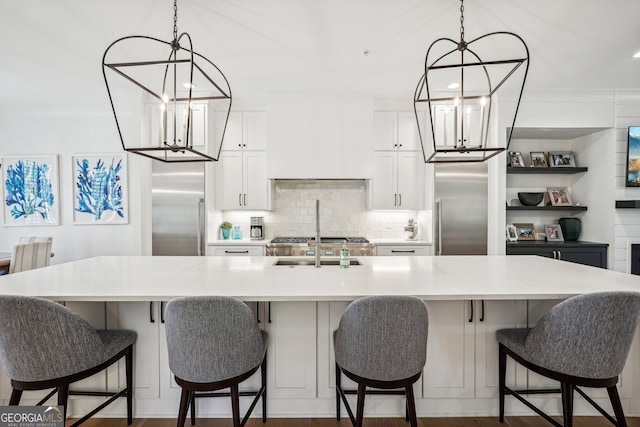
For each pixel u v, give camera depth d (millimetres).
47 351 1396
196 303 1354
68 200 4195
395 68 3178
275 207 4473
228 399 1973
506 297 1535
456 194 3887
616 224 3721
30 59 2947
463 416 1971
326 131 3922
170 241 3877
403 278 1850
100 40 2633
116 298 1515
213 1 2146
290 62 3051
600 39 2621
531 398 1974
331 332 1932
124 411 1963
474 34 2562
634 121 3707
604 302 1361
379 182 4105
